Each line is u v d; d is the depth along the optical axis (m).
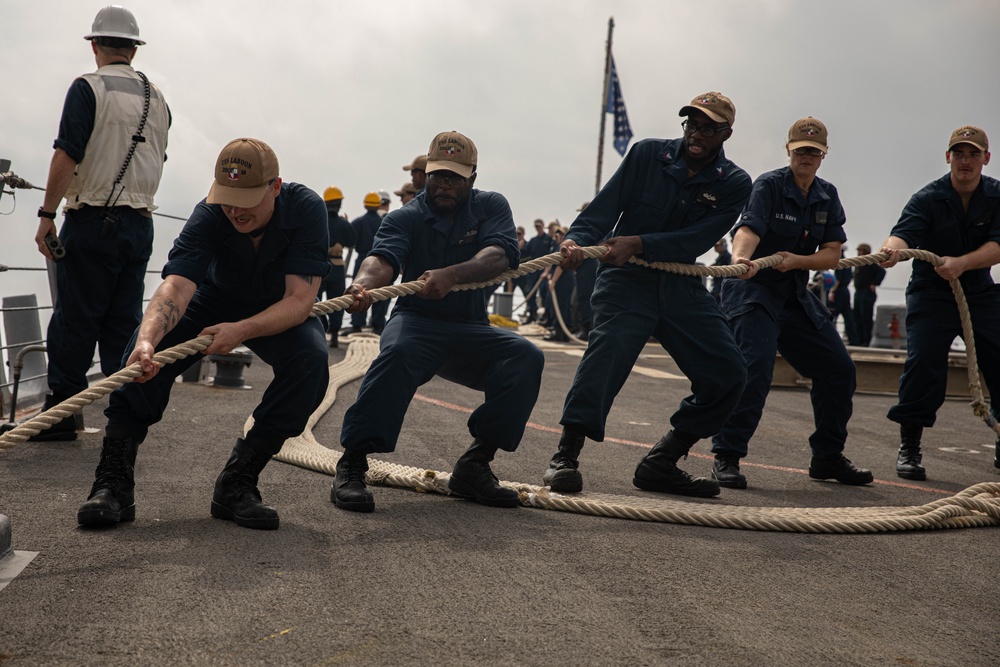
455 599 2.91
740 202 4.77
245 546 3.38
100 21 5.21
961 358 11.42
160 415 3.71
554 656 2.48
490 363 4.47
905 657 2.61
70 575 2.96
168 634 2.52
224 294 3.81
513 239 4.51
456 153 4.40
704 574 3.32
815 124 5.36
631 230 4.79
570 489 4.54
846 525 4.12
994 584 3.41
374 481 4.68
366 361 10.85
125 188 5.11
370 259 4.29
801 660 2.54
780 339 5.58
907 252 5.75
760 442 7.20
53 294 5.67
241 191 3.45
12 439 3.02
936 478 6.04
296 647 2.47
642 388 10.70
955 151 5.88
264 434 3.74
